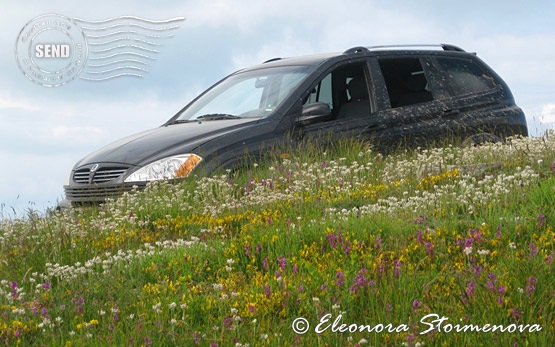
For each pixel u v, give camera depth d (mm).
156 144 12102
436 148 12930
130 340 5594
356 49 13734
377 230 8047
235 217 9797
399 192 10297
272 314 6195
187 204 10672
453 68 14438
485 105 14414
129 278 7457
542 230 7664
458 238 7594
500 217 8062
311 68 13055
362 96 13266
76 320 6289
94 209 11367
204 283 7145
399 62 13883
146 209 10516
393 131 13188
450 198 9078
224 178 11141
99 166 12008
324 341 5555
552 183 8914
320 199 10219
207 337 5680
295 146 12258
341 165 12172
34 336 6039
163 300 6586
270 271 7324
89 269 7441
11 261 8359
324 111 12398
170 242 8914
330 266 7066
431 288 6328
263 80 13289
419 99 13805
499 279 6215
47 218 10633
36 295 6980
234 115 12891
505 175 10023
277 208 10031
